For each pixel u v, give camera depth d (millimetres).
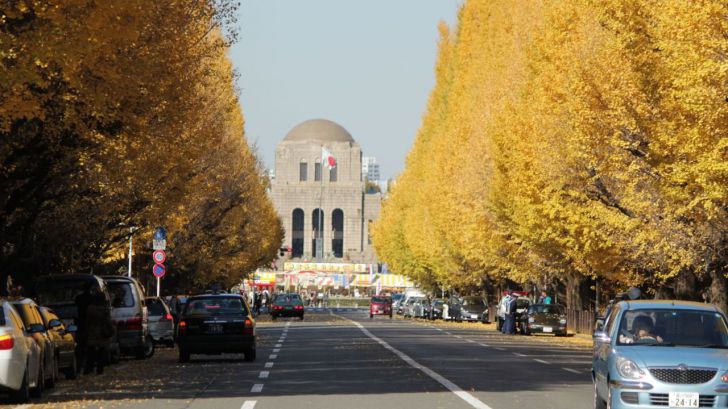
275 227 151875
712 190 30969
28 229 38969
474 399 23547
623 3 35062
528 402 23047
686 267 43469
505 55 71812
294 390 25750
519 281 77250
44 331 24844
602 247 48875
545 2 57844
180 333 36844
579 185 47562
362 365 34531
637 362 19047
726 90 28828
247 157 99312
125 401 23469
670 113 33750
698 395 18688
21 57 24922
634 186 39750
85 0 26281
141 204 49000
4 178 33469
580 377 30234
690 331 20203
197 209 71812
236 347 36781
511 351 44344
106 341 32375
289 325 80125
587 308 70812
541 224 55594
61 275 35969
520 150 55219
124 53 31547
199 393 25250
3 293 39094
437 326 80062
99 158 40094
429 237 104625
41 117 25719
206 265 81688
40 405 22797
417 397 23969
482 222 72250
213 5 38844
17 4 25078
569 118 46031
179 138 44312
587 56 45406
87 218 46688
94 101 29234
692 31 29094
